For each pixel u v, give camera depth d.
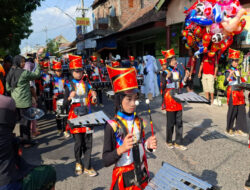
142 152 2.09
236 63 5.12
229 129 5.37
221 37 7.53
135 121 2.06
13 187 1.78
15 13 11.12
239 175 3.67
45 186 1.94
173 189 1.65
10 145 1.85
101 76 10.27
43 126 7.12
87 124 2.50
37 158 4.73
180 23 11.67
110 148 1.98
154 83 10.21
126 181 2.00
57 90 6.80
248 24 8.41
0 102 1.81
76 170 4.00
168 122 4.71
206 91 8.57
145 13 18.61
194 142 5.07
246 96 8.31
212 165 4.03
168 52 4.71
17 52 25.02
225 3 7.33
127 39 18.83
